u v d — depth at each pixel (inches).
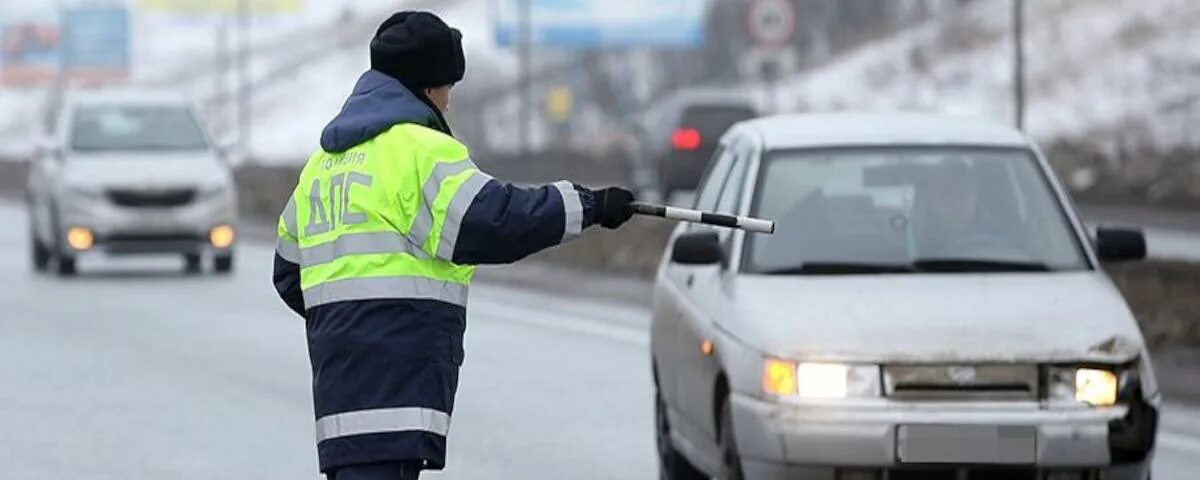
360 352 450.0
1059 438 617.6
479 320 1416.1
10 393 1045.8
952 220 715.4
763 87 4650.6
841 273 699.4
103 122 1876.2
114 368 1147.9
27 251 2226.9
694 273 743.7
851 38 4776.1
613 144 4104.3
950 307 647.8
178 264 2026.3
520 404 1000.2
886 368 625.3
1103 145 3149.6
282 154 5546.3
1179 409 966.4
